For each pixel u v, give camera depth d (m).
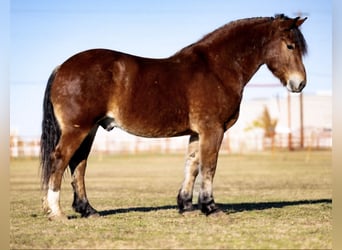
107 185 19.42
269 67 10.16
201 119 9.35
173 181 21.58
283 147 54.84
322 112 83.94
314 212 10.51
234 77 9.72
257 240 7.81
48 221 9.24
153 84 9.16
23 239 7.93
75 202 9.77
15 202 13.16
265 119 65.50
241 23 9.98
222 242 7.69
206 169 9.46
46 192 9.23
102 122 9.31
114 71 9.03
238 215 10.09
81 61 9.05
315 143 55.47
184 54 9.67
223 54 9.74
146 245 7.51
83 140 9.05
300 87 9.88
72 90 8.88
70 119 8.90
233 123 9.91
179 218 9.73
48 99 9.12
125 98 9.04
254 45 9.94
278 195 15.05
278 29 9.94
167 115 9.24
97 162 39.50
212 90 9.43
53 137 9.09
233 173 26.09
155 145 55.91
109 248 7.35
